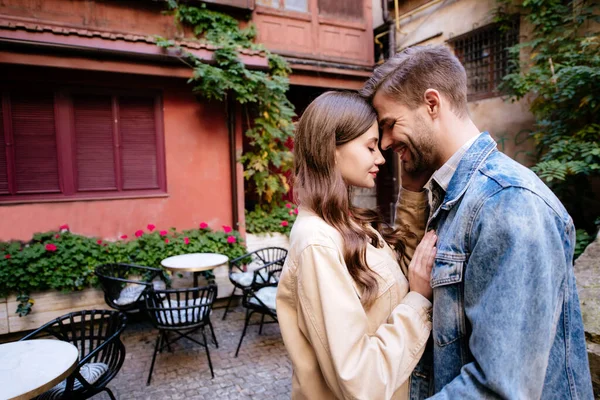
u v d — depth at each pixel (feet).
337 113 3.23
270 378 11.08
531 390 2.23
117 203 16.14
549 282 2.31
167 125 17.04
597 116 13.82
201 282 16.66
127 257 15.25
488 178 2.68
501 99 19.36
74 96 15.46
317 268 2.93
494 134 19.80
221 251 17.03
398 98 3.09
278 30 20.89
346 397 2.64
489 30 19.83
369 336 3.09
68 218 15.30
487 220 2.49
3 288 13.21
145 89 16.63
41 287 13.80
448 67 3.00
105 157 16.14
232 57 16.08
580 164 12.60
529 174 2.65
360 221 3.59
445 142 3.05
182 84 17.25
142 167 16.81
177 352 12.75
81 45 13.60
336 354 2.68
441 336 2.83
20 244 14.37
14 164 14.66
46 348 7.58
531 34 17.52
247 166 19.15
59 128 15.28
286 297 3.38
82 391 7.58
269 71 19.25
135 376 11.22
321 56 22.06
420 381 3.42
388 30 24.50
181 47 15.44
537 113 15.67
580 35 15.53
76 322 14.35
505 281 2.28
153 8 17.04
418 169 3.33
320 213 3.27
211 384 10.78
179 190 17.35
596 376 5.76
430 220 3.25
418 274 3.18
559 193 15.10
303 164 3.44
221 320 15.57
